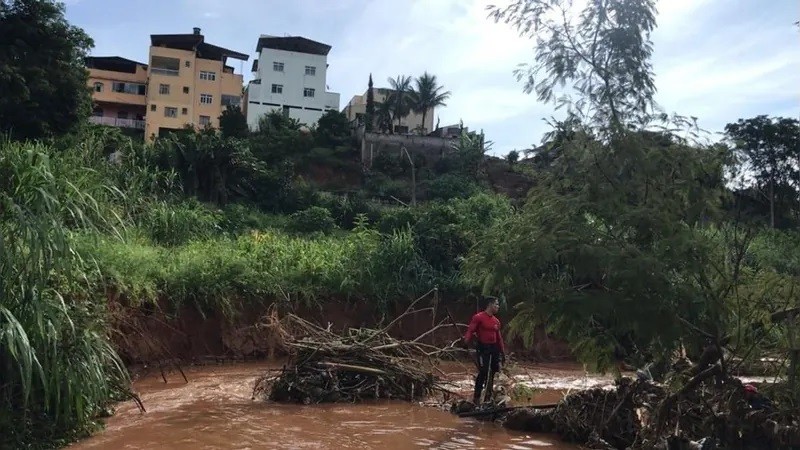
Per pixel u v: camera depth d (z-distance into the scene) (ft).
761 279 23.57
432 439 28.84
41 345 23.27
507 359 42.60
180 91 203.21
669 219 22.74
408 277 60.03
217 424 29.89
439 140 173.99
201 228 66.44
